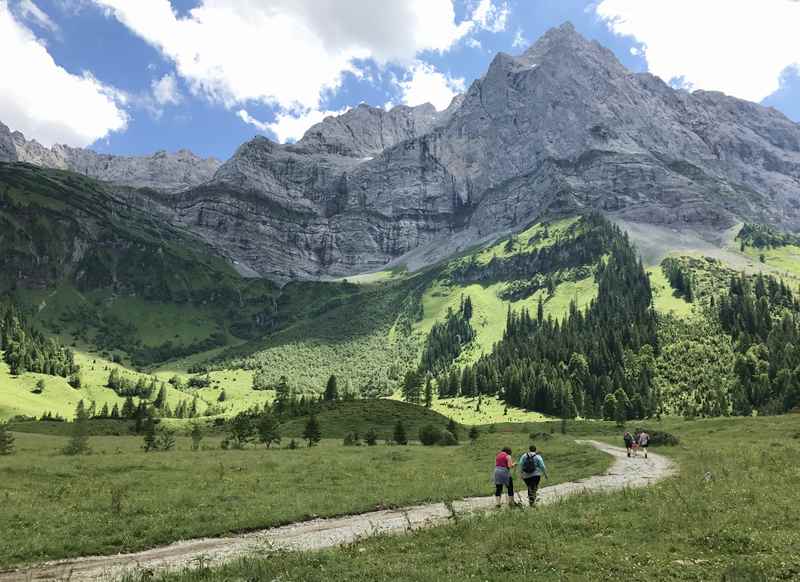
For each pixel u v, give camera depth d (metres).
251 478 39.22
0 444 69.69
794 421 85.19
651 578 13.44
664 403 194.50
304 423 127.06
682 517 19.61
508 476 26.56
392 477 40.94
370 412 132.50
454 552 16.72
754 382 186.25
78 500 29.66
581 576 13.69
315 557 16.70
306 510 26.91
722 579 12.82
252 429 98.88
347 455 60.47
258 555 18.30
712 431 88.88
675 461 47.12
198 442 91.12
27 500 29.23
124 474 41.16
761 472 31.05
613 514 21.09
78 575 17.03
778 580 12.89
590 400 196.50
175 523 23.94
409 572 14.45
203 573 15.51
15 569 17.77
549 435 77.38
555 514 21.38
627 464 45.59
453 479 38.91
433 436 97.25
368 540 19.48
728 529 17.55
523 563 15.01
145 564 18.19
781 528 17.75
